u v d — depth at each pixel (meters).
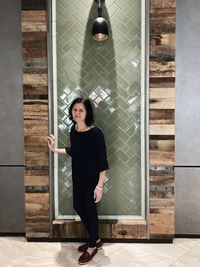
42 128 2.56
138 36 2.54
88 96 2.59
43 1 2.46
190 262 2.29
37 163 2.59
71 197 2.68
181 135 2.58
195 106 2.55
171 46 2.45
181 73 2.52
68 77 2.59
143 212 2.66
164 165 2.54
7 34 2.57
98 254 2.41
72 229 2.62
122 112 2.60
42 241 2.66
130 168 2.64
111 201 2.68
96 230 2.35
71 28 2.55
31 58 2.51
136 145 2.62
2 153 2.67
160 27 2.44
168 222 2.58
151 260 2.32
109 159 2.64
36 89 2.53
